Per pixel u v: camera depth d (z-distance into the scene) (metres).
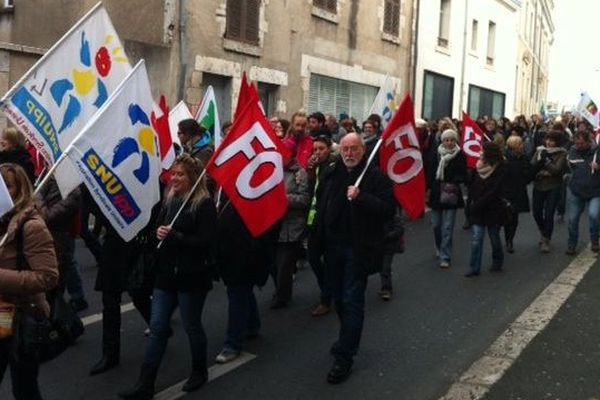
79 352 5.74
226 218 5.46
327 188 5.35
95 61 5.45
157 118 6.60
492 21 28.53
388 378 5.24
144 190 4.97
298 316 6.77
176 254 4.79
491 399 4.85
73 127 5.32
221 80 14.80
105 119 4.67
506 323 6.54
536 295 7.50
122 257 5.35
